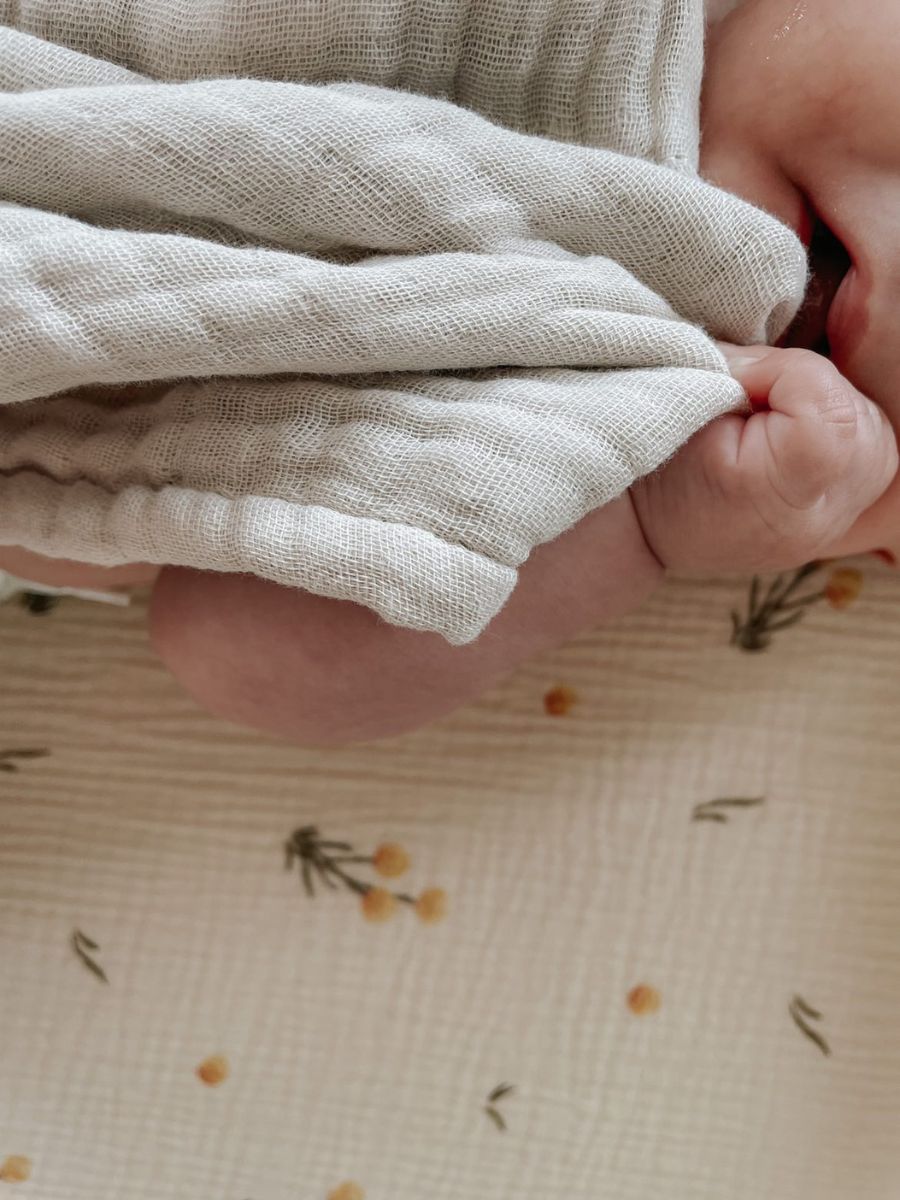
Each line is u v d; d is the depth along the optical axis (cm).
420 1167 29
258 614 23
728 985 29
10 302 20
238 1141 29
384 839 30
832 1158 29
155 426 22
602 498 21
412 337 21
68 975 30
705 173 24
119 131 20
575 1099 29
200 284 20
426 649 24
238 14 21
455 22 21
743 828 29
